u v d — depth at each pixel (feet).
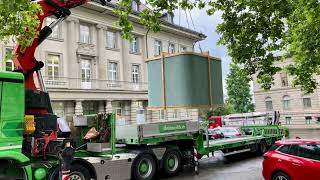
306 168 31.24
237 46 40.14
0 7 25.82
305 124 189.16
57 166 31.37
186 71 27.76
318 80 169.99
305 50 52.54
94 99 115.65
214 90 29.63
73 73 114.01
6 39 34.32
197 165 47.70
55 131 32.37
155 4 32.96
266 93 207.10
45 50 107.04
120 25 32.40
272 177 34.24
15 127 28.07
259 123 83.30
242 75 42.50
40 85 34.09
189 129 47.78
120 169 38.99
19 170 28.68
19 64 32.32
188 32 163.22
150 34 146.10
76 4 35.04
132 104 132.26
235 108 210.79
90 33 122.21
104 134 38.88
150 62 30.14
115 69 131.34
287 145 33.88
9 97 27.84
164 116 142.10
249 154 67.51
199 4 36.37
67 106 109.29
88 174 34.78
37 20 29.53
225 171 48.60
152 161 42.96
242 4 38.73
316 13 38.86
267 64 40.55
